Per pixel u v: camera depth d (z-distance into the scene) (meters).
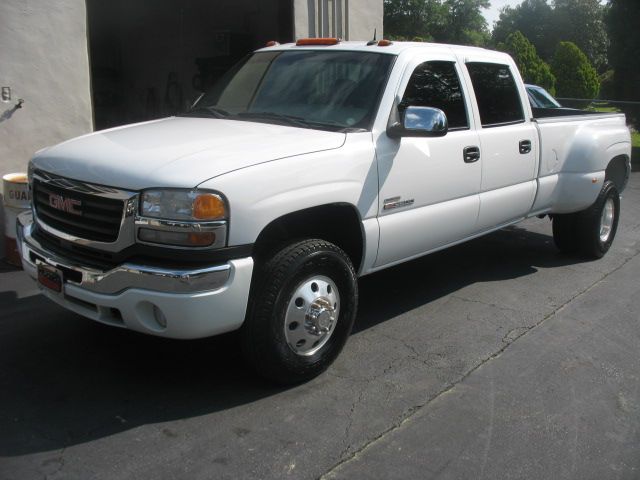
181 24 12.48
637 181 13.23
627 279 6.22
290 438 3.32
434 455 3.23
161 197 3.20
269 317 3.55
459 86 4.96
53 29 6.18
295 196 3.58
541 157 5.80
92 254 3.49
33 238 3.85
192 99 12.35
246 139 3.79
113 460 3.09
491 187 5.23
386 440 3.34
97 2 13.22
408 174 4.34
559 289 5.84
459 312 5.19
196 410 3.56
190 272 3.19
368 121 4.18
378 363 4.21
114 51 13.80
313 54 4.83
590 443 3.40
